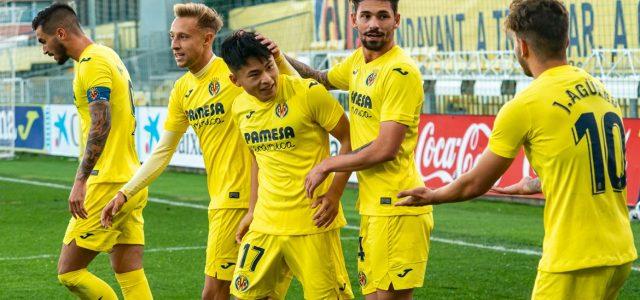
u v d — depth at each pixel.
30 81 25.31
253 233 6.30
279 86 6.07
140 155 21.38
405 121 5.84
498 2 17.53
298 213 6.12
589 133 4.59
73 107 23.22
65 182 19.00
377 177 6.04
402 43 19.61
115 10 26.27
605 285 4.64
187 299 8.63
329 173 5.80
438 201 4.73
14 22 26.53
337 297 6.25
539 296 4.68
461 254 10.66
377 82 5.94
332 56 19.84
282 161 6.13
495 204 14.90
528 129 4.62
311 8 21.67
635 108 14.37
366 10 5.92
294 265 6.23
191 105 6.91
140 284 7.46
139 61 24.05
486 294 8.66
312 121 6.09
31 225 13.34
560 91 4.61
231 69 6.01
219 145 6.85
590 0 16.41
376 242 6.08
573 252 4.57
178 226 13.16
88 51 7.13
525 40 4.71
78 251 7.19
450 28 18.50
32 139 24.94
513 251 10.80
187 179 19.23
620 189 4.68
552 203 4.65
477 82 16.27
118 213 7.18
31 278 9.60
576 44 16.69
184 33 6.75
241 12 23.20
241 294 6.37
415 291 8.80
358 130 6.13
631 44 15.88
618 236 4.64
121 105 7.24
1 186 18.38
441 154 15.36
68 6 7.28
